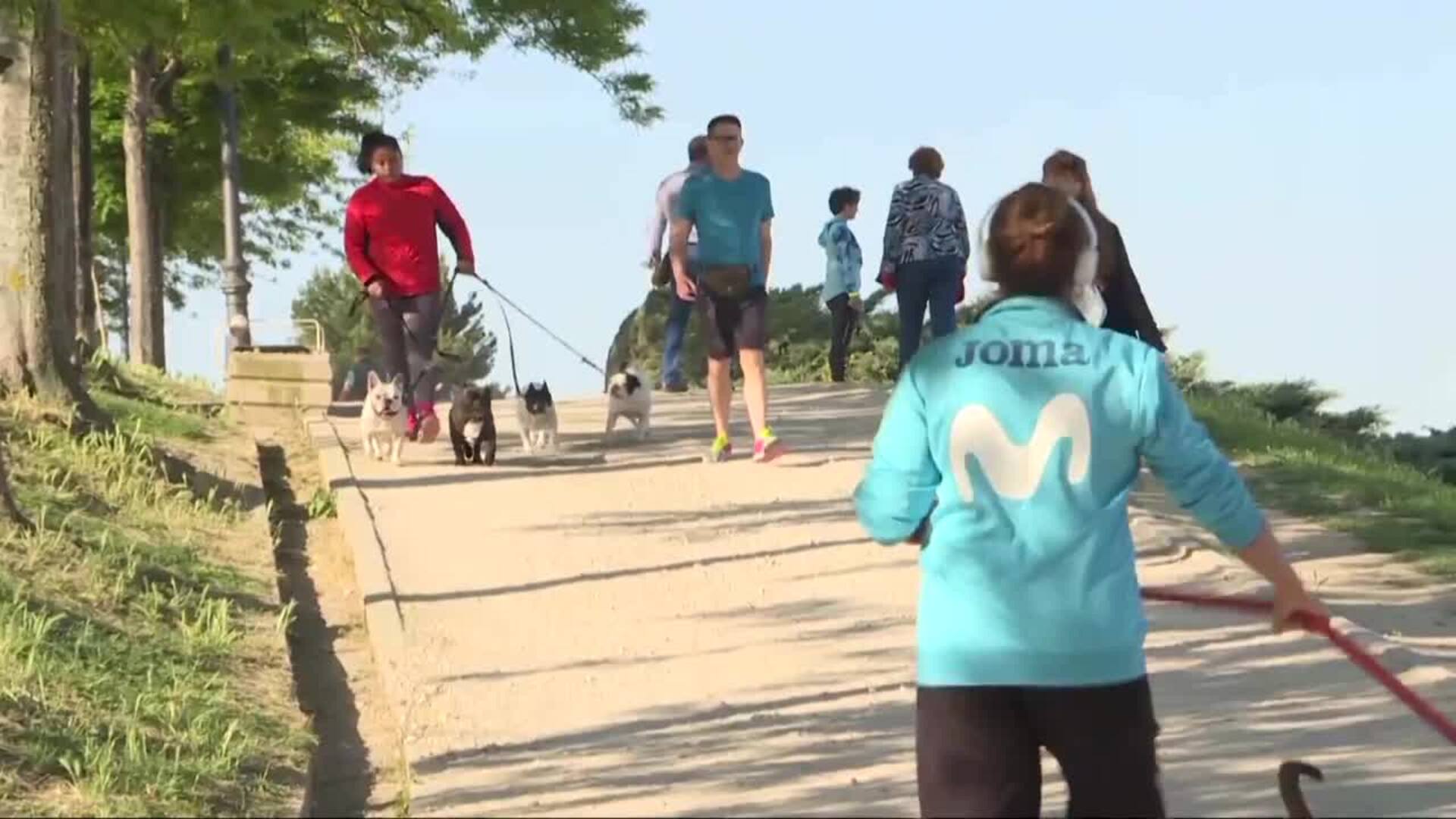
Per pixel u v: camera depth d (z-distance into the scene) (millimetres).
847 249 78375
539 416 55438
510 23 83375
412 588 39188
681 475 51438
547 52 86000
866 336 89625
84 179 76562
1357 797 25469
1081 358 17641
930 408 17828
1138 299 41750
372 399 54312
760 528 44375
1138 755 17531
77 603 34250
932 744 17641
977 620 17453
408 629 35812
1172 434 17531
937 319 59656
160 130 102250
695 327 86625
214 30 59156
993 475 17500
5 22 49625
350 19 76375
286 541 46250
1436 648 35000
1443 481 60688
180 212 111438
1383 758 27141
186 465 50938
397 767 28625
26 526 37844
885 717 29688
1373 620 37406
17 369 49719
